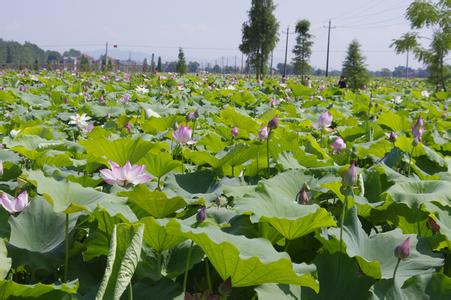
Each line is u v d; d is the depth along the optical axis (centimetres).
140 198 277
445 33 2320
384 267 271
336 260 255
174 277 247
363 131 721
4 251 237
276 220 267
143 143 382
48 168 402
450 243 290
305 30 6134
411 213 340
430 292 240
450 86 2419
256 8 5994
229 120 643
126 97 1038
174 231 226
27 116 845
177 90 1578
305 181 390
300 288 237
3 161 406
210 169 454
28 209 280
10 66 4506
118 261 180
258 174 475
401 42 2430
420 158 517
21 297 190
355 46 2797
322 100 1373
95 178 374
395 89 2645
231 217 308
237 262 208
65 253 262
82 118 673
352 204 343
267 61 6131
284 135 591
